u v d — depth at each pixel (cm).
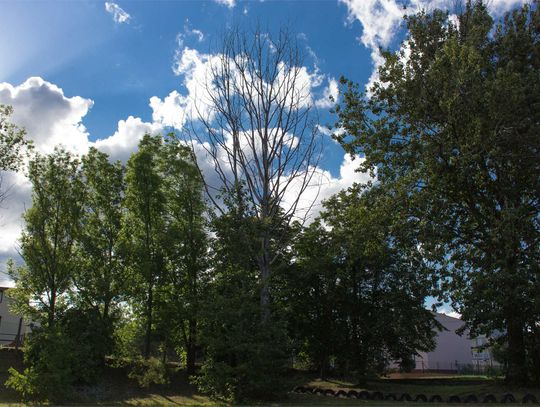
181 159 3728
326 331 3781
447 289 2562
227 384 2152
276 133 2758
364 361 3484
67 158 3291
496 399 2000
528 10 2716
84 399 2558
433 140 2548
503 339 2511
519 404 1853
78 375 2653
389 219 2623
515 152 2377
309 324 3759
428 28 2812
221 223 2505
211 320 2256
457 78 2386
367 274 3675
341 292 3734
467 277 2500
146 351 3353
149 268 3309
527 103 2383
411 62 2767
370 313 3606
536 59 2588
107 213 3494
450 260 2692
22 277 3083
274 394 2192
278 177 2717
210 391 2259
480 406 1794
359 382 3441
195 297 3256
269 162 2728
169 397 2809
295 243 3020
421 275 2700
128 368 3309
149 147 3744
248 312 2206
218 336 2227
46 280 3072
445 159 2523
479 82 2369
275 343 2194
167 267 3553
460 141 2442
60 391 2398
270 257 2725
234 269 2473
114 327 3244
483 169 2544
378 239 2800
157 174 3650
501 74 2289
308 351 3794
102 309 3294
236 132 2739
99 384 2919
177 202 3694
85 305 3150
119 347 3231
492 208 2525
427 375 5328
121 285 3303
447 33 2817
